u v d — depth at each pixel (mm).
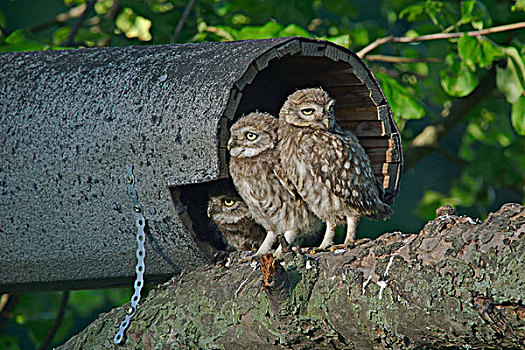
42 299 14922
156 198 7832
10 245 8859
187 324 7590
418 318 6129
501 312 5742
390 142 9070
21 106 8812
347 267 6711
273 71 9242
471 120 14266
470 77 11828
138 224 8023
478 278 5840
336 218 8914
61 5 18000
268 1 13594
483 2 13258
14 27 17438
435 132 14180
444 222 6320
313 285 6824
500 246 5824
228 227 9906
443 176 19500
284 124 9086
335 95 9227
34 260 8836
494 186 15086
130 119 8023
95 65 8867
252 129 9023
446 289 5973
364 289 6457
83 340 8234
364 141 9234
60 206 8469
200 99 7641
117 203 8094
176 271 8336
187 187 9852
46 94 8773
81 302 14312
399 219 19469
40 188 8539
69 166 8328
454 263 5992
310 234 9641
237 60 7773
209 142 7426
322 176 8672
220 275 7781
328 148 8703
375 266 6512
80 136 8297
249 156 9031
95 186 8203
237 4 13445
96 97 8422
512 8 11633
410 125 15727
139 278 8039
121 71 8539
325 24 14258
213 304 7508
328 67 8766
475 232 6027
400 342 6340
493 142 14203
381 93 8875
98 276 8742
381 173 9156
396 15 13648
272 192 9047
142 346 7801
